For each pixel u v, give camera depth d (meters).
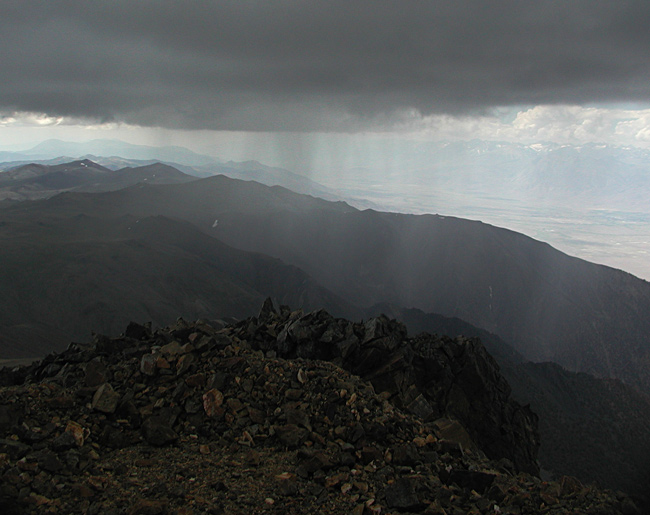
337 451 14.81
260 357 19.56
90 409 15.52
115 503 11.55
